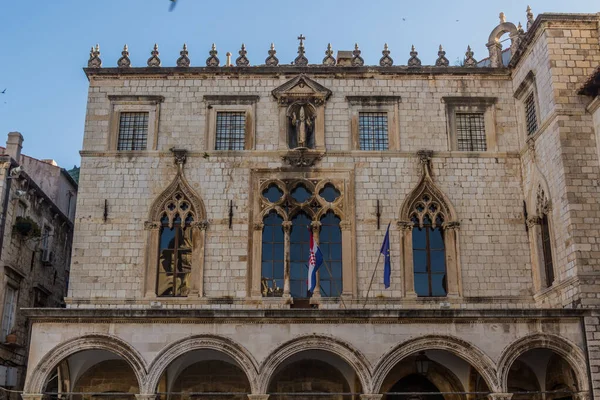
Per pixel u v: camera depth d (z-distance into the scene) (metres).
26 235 40.72
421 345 30.67
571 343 30.61
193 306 34.62
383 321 30.89
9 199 38.94
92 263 35.38
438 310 30.80
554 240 33.69
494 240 36.09
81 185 36.53
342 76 38.62
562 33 34.62
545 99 34.78
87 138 37.38
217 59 38.88
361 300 34.84
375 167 37.09
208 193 36.56
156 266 35.47
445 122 38.00
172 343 30.52
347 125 37.81
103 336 30.58
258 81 38.50
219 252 35.62
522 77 37.50
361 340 30.66
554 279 33.56
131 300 34.75
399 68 38.53
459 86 38.69
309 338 30.62
